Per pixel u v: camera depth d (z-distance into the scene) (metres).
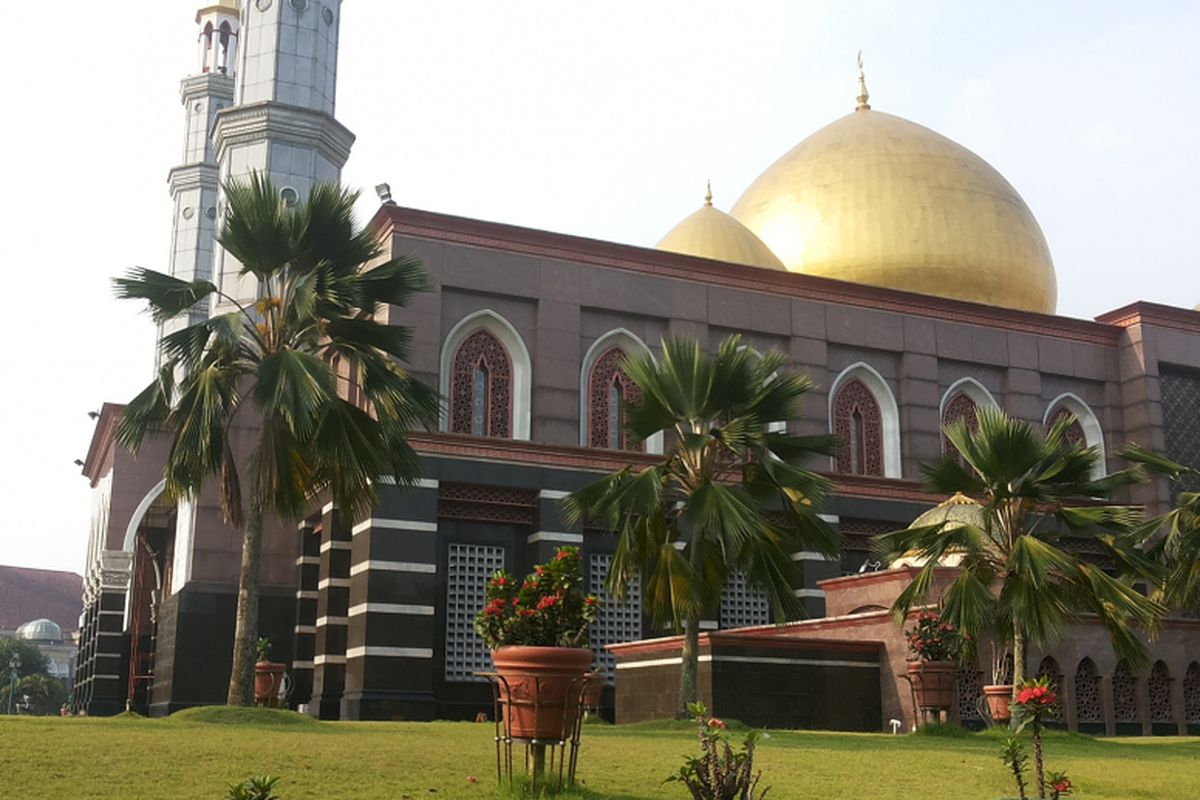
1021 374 33.03
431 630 24.09
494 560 25.98
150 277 17.52
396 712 23.38
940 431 31.67
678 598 17.62
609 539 27.06
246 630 16.89
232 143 33.50
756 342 30.12
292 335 17.75
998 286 35.47
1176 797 11.34
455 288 26.89
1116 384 34.38
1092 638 22.70
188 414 17.08
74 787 8.95
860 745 15.28
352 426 17.03
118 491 35.91
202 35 52.03
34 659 77.38
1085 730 22.33
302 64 34.16
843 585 24.88
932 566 18.44
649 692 21.89
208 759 10.39
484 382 27.17
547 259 27.83
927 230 35.09
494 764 11.01
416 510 24.53
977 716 21.02
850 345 31.06
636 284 28.75
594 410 28.20
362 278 17.94
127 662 36.97
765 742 15.14
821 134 38.41
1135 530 22.44
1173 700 23.64
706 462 18.33
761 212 37.12
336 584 26.31
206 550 28.89
